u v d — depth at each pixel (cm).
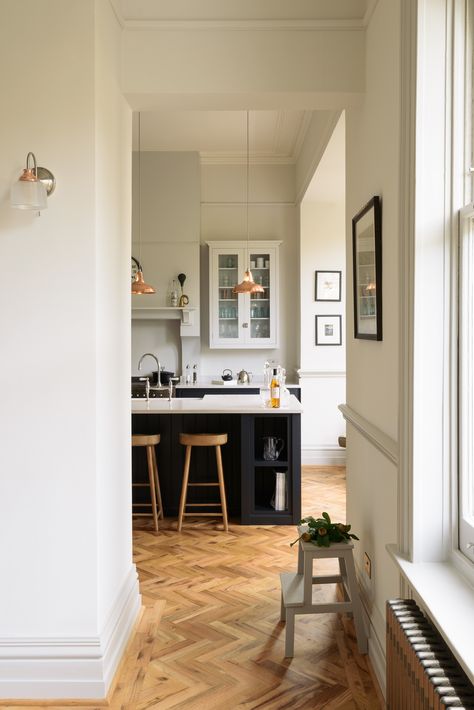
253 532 488
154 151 739
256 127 666
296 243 774
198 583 382
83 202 259
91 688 254
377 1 282
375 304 279
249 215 782
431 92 211
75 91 258
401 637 188
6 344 261
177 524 510
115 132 299
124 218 320
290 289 784
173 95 316
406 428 221
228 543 461
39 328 260
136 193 740
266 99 323
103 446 272
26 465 260
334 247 740
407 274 220
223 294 759
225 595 363
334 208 739
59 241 259
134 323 771
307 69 314
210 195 781
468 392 210
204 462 533
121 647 288
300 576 328
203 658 288
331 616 335
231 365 789
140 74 312
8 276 260
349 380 368
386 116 265
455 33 210
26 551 260
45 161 259
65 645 256
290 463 505
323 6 313
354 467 350
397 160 244
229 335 760
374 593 291
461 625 163
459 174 211
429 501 214
